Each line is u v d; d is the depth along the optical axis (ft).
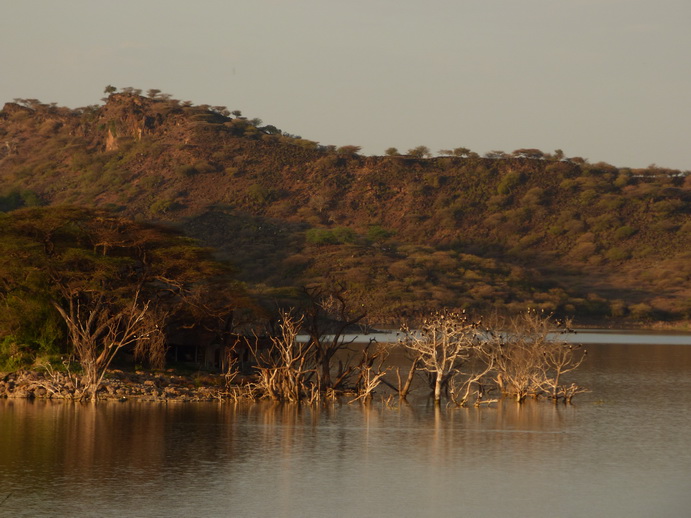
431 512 152.15
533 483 175.83
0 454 198.08
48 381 300.61
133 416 256.52
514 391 326.65
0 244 315.37
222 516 147.74
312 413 271.69
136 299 321.11
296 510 152.25
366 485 171.94
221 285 367.04
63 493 162.09
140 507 152.76
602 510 154.81
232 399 301.43
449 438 228.63
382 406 293.64
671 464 196.24
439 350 323.98
